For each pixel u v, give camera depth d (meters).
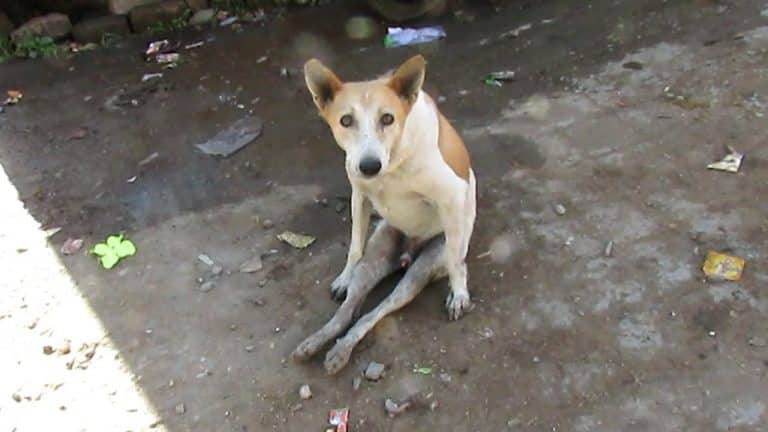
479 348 1.67
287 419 1.58
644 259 1.83
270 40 2.79
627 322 1.70
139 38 2.88
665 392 1.58
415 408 1.58
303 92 2.51
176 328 1.76
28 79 2.67
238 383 1.65
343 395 1.61
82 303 1.83
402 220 1.72
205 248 1.95
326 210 2.04
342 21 2.86
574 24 2.74
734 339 1.66
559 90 2.41
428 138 1.57
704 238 1.87
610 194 2.01
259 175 2.18
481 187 2.06
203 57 2.73
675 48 2.55
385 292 1.80
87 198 2.13
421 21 2.84
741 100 2.29
